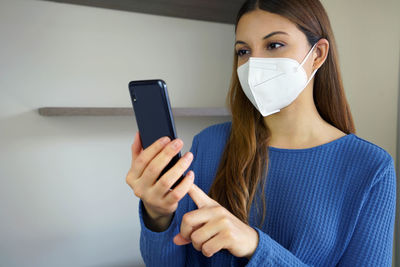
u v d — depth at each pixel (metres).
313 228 0.68
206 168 0.85
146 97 0.55
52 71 1.42
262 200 0.74
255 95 0.72
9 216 1.40
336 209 0.69
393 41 1.61
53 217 1.47
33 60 1.39
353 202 0.68
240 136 0.78
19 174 1.40
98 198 1.55
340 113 0.79
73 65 1.46
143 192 0.52
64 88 1.45
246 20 0.71
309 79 0.73
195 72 1.72
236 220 0.54
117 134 1.57
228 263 0.73
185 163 0.50
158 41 1.62
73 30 1.45
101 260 1.57
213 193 0.78
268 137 0.78
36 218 1.44
